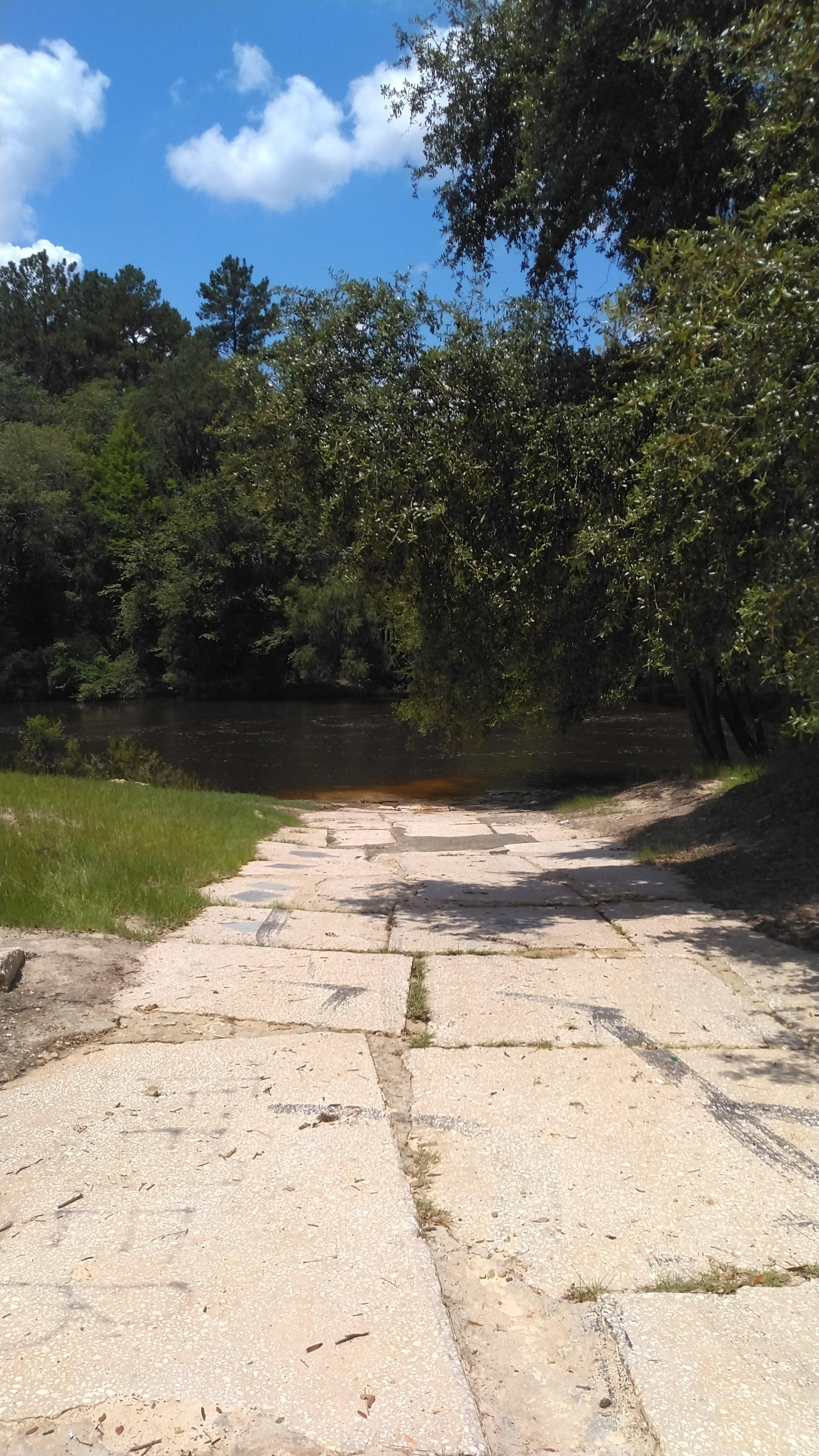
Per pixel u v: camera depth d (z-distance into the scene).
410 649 10.50
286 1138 3.63
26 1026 4.66
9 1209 3.13
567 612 8.27
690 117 9.57
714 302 5.61
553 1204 3.26
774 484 5.56
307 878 9.28
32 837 8.35
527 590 7.90
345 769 24.97
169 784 19.11
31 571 52.31
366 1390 2.36
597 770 24.05
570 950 6.39
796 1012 5.12
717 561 6.61
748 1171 3.47
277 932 6.77
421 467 7.44
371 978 5.65
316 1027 4.84
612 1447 2.25
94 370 79.06
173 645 51.38
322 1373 2.41
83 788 13.27
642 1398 2.38
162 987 5.38
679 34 8.70
